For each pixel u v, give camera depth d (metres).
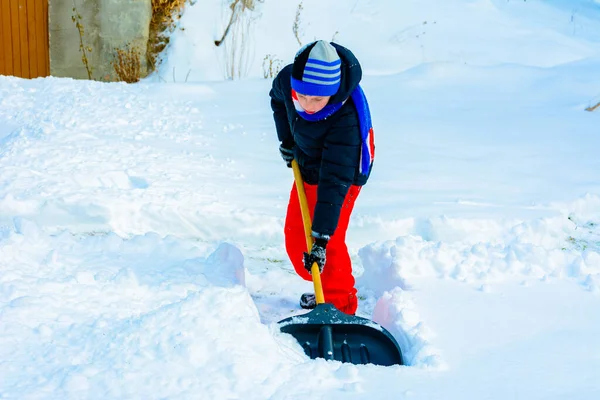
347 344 2.94
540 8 13.01
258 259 4.25
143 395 2.22
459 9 12.42
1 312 2.67
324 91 2.81
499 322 3.04
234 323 2.61
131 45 10.95
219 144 6.25
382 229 4.55
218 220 4.47
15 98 7.31
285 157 3.44
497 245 4.01
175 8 11.26
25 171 4.94
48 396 2.18
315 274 3.03
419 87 8.52
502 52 11.20
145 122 6.77
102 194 4.56
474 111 7.54
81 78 11.06
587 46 11.81
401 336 2.97
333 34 11.56
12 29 10.62
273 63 11.04
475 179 5.56
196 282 3.28
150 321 2.57
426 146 6.38
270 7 11.86
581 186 5.43
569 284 3.57
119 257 3.54
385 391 2.36
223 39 11.28
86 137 6.02
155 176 5.14
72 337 2.56
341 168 2.96
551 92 8.33
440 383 2.44
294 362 2.60
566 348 2.78
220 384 2.31
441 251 3.74
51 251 3.36
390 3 12.34
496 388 2.41
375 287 3.91
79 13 10.86
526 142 6.51
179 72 10.89
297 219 3.37
